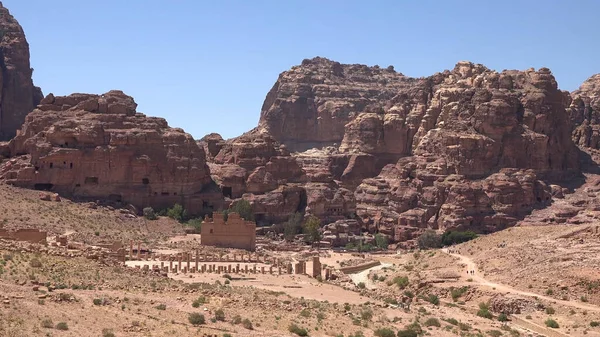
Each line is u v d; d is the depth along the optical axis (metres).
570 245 155.75
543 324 119.19
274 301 107.88
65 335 76.50
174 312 92.00
